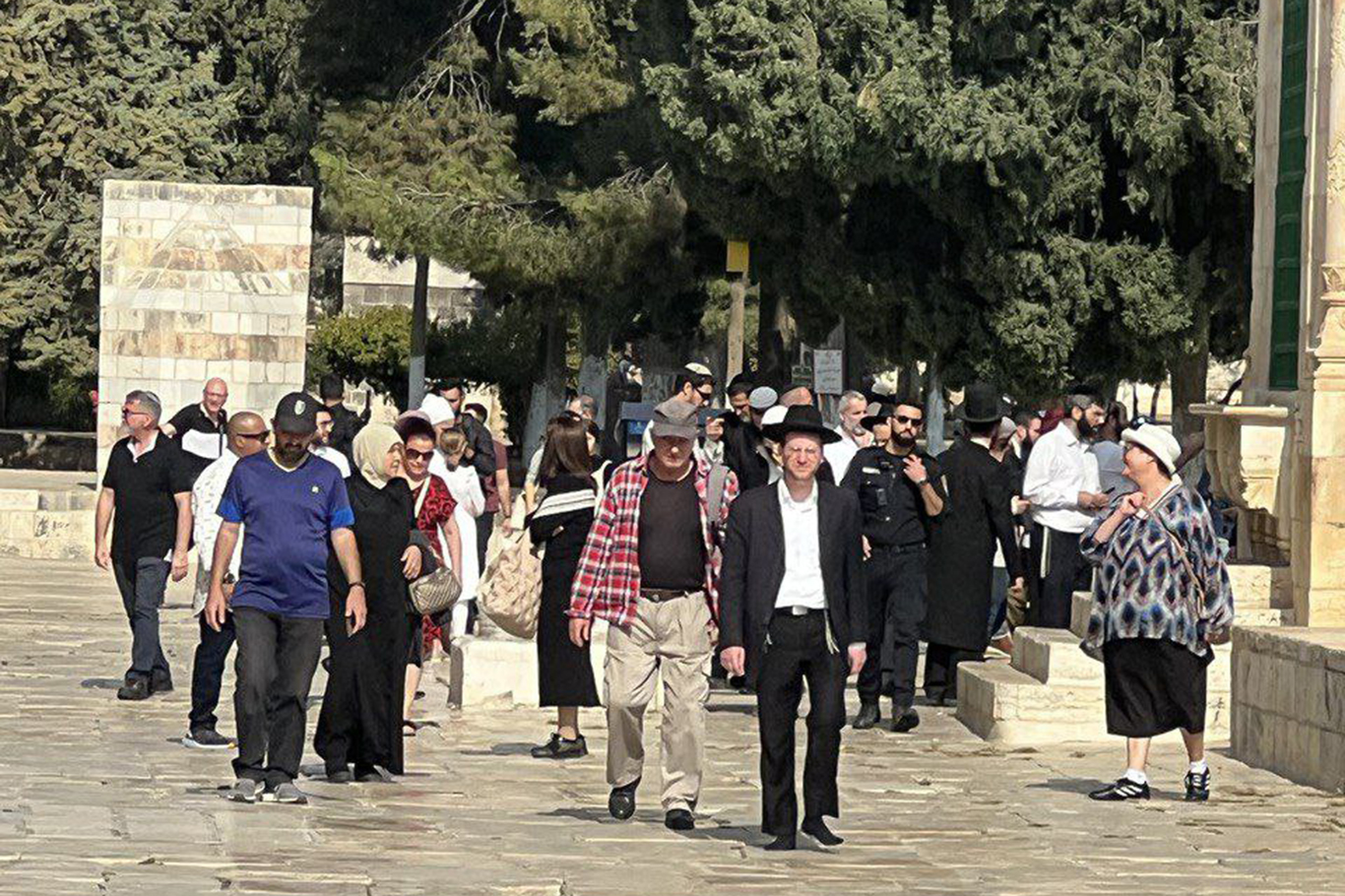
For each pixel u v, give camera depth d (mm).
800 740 19625
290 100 71500
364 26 61094
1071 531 22969
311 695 22500
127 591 21266
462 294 85875
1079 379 42156
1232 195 40781
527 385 69062
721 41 41531
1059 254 40375
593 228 52688
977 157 38875
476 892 11547
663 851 13281
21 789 14953
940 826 14672
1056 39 39781
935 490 21047
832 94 40438
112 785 15430
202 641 17953
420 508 19141
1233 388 42344
